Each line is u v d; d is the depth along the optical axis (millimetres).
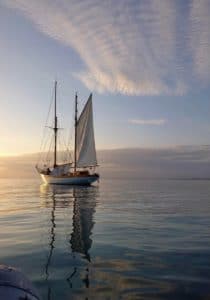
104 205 27469
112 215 21000
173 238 13367
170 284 7832
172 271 8844
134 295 7152
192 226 16516
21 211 23375
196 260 9945
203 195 40312
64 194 42344
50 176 70625
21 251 11172
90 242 12648
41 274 8617
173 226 16531
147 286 7707
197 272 8734
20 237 13648
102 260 10000
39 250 11336
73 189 55344
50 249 11508
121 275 8523
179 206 26406
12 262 9812
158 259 10094
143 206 26484
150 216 20422
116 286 7707
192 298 6980
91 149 65250
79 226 16641
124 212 22531
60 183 69125
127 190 52438
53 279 8211
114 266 9359
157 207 25656
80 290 7453
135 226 16547
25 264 9586
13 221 18469
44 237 13680
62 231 15125
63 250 11336
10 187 64188
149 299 6949
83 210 23891
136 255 10594
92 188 58625
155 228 15898
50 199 34062
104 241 12844
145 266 9344
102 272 8781
